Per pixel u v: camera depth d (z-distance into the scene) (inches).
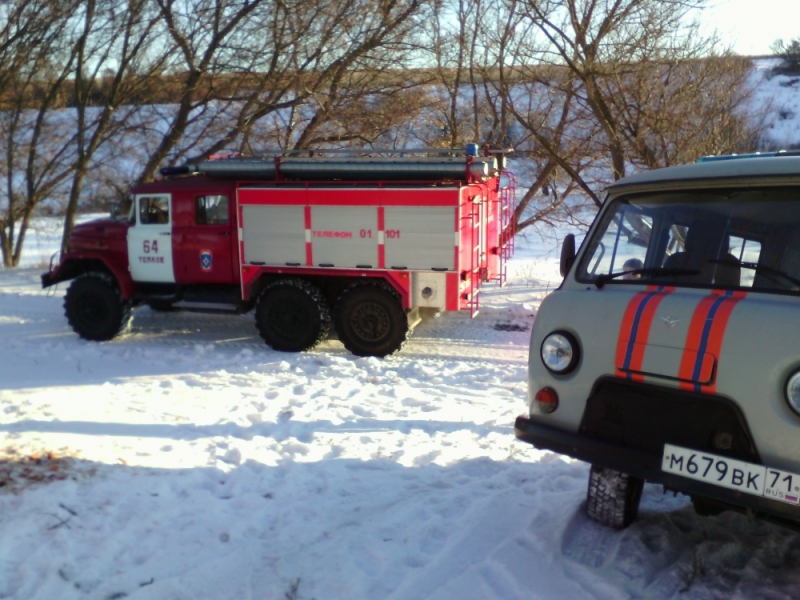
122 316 393.1
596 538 155.6
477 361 349.4
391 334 354.3
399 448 227.0
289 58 589.3
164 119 661.9
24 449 201.8
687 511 172.6
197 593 139.6
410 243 343.9
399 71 592.4
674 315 133.0
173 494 181.8
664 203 155.3
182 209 382.9
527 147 541.3
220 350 374.6
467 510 175.0
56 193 746.8
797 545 155.8
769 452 120.4
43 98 714.8
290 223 361.4
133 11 612.7
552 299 152.4
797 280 132.9
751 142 504.7
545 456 215.9
